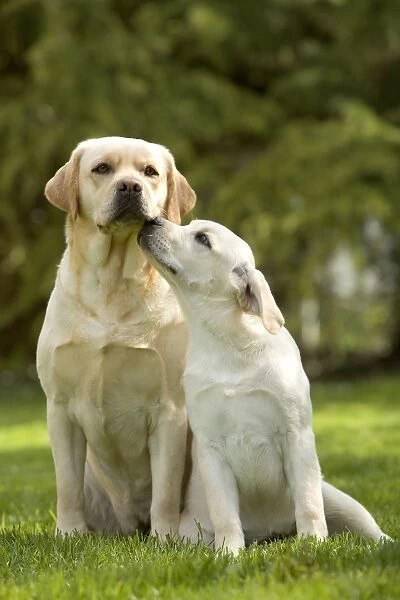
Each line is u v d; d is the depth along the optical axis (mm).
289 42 24000
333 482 9094
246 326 6047
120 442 6586
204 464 6004
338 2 22812
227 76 24953
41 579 4773
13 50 23141
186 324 6527
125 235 6469
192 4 23328
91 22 22188
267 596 4293
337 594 4289
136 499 6875
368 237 22141
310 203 20906
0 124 21672
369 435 13156
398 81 24078
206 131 22484
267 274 22156
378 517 7105
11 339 24281
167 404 6457
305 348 24672
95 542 5891
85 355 6379
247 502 6160
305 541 5344
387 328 24797
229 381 5973
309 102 23828
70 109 21672
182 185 6988
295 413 5938
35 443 13961
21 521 7504
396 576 4535
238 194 21578
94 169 6633
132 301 6434
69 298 6484
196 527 6332
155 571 4766
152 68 22734
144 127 22000
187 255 6258
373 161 21141
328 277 22188
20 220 22312
